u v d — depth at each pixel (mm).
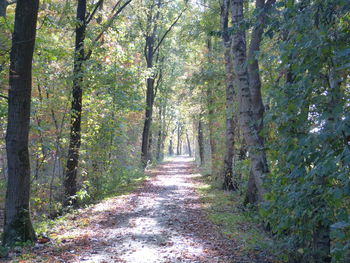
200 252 7047
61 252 7023
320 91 4367
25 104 7555
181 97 25312
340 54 3342
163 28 29156
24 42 7367
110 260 6520
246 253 6812
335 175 3744
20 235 7449
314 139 3820
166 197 15438
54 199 13211
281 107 4484
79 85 12312
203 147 34656
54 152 12781
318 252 4758
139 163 26750
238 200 13805
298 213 4355
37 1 7504
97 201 14430
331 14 3875
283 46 4246
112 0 19562
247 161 7941
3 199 12070
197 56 24344
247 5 15375
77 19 12297
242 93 7512
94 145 14828
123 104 15539
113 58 14312
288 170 5062
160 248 7383
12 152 7500
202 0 21656
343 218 3648
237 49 7723
